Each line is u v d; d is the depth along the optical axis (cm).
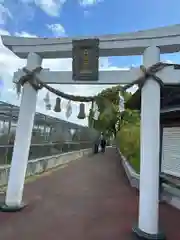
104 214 542
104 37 493
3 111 812
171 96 550
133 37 475
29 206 571
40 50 540
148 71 449
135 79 478
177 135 579
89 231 442
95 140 2453
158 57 461
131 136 1207
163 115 622
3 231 423
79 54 499
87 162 1599
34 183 847
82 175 1078
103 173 1153
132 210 578
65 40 519
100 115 549
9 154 830
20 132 539
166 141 622
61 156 1402
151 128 440
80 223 480
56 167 1280
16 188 534
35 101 553
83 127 2123
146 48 469
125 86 486
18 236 406
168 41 454
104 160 1762
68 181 916
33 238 401
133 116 1577
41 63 559
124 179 1006
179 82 444
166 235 436
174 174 575
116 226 470
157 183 432
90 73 495
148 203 425
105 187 832
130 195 729
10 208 523
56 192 732
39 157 1119
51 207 575
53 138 1334
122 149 1503
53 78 526
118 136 2019
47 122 1213
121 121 1920
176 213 567
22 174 540
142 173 440
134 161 1009
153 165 432
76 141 1911
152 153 435
